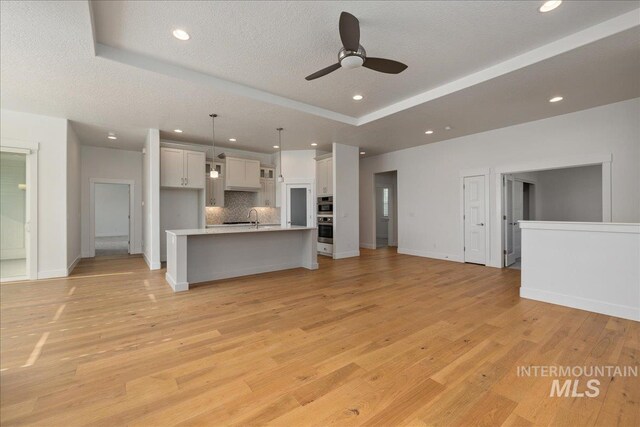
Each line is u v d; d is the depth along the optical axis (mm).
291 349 2352
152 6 2316
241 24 2561
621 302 2988
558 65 3066
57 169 4715
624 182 4090
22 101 4004
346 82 3742
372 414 1613
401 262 6191
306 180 7301
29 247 4555
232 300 3604
